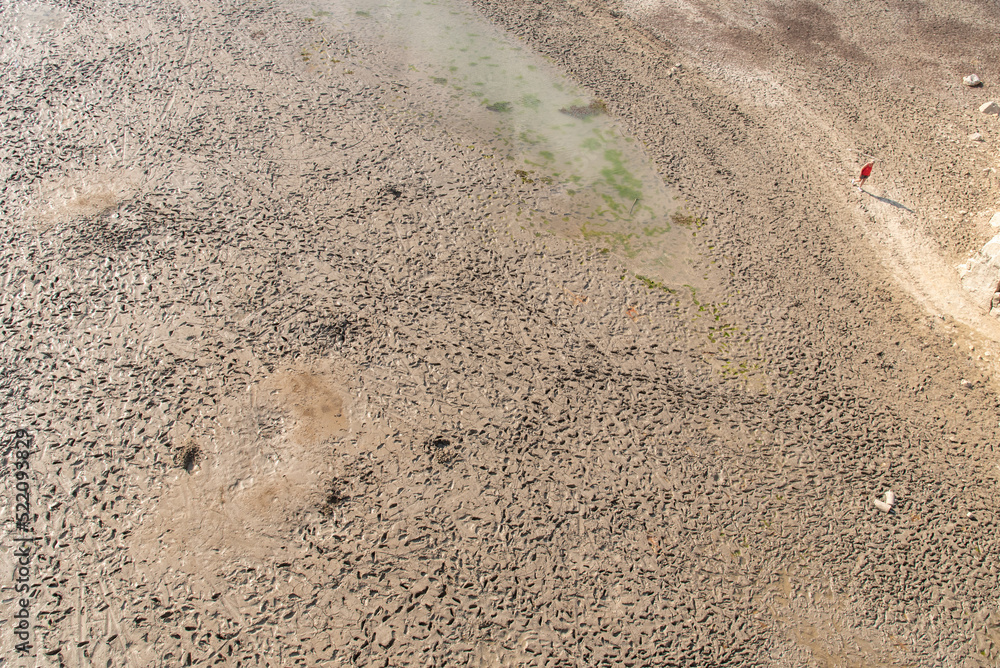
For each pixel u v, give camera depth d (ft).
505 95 21.90
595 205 18.54
